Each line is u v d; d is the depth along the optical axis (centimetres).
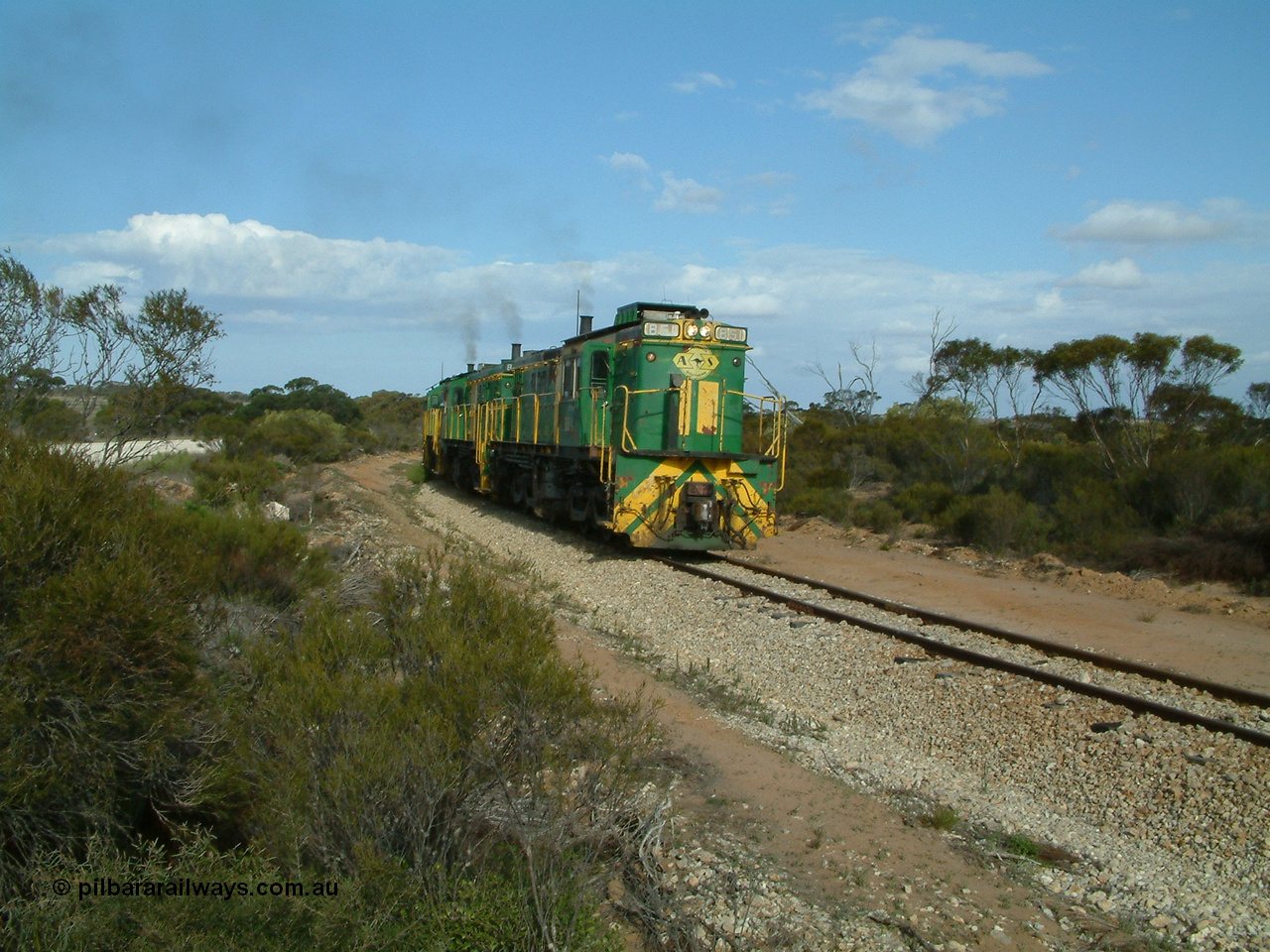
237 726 463
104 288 979
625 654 983
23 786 394
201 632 588
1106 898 500
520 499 2238
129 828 450
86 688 418
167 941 333
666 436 1573
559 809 453
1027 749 703
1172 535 1588
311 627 535
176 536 576
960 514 1848
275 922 354
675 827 558
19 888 384
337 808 400
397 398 8388
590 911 433
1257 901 488
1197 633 1088
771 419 2483
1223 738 679
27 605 421
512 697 457
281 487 2186
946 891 500
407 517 2255
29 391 918
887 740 750
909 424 2944
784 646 991
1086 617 1174
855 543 1884
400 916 387
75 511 463
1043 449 2345
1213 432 2095
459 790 433
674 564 1461
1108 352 2123
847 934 454
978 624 1046
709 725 755
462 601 541
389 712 436
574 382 1830
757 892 488
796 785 636
